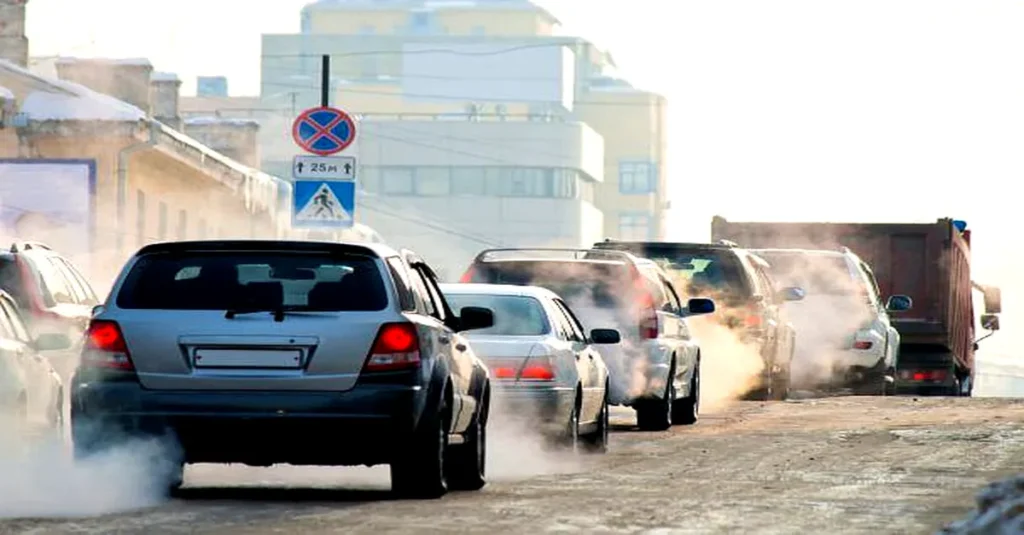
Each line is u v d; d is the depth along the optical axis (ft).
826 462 150.71
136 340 113.60
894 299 308.40
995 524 88.43
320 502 114.32
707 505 112.88
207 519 102.78
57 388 147.33
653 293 198.08
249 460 114.93
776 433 190.70
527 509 109.91
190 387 113.09
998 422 205.46
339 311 114.01
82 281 187.01
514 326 155.84
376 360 113.60
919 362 334.65
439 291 130.93
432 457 115.75
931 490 125.18
